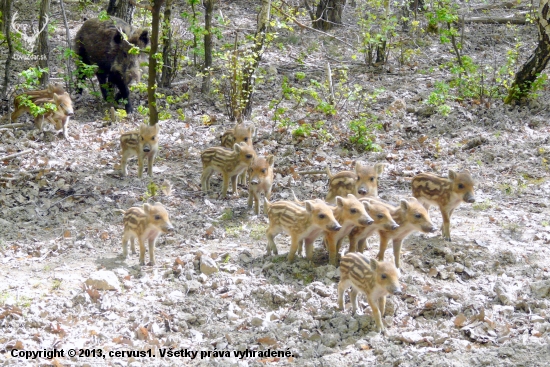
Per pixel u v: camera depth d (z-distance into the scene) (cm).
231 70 1575
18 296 869
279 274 932
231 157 1179
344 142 1445
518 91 1639
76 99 1731
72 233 1068
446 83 1822
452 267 943
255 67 1612
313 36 2295
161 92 1752
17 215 1127
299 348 771
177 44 1827
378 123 1504
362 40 2123
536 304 842
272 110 1653
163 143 1455
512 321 815
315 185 1248
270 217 975
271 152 1404
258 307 859
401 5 2370
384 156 1379
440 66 1834
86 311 844
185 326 815
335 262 941
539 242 1019
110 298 866
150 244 962
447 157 1379
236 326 811
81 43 1711
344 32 2359
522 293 876
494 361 730
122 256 994
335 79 1889
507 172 1294
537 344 758
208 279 914
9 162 1321
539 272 928
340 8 2392
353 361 741
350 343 780
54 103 1441
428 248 997
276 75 1905
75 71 1686
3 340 777
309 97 1738
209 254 975
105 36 1659
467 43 2194
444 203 1011
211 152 1207
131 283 905
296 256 982
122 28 1692
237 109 1576
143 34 1694
